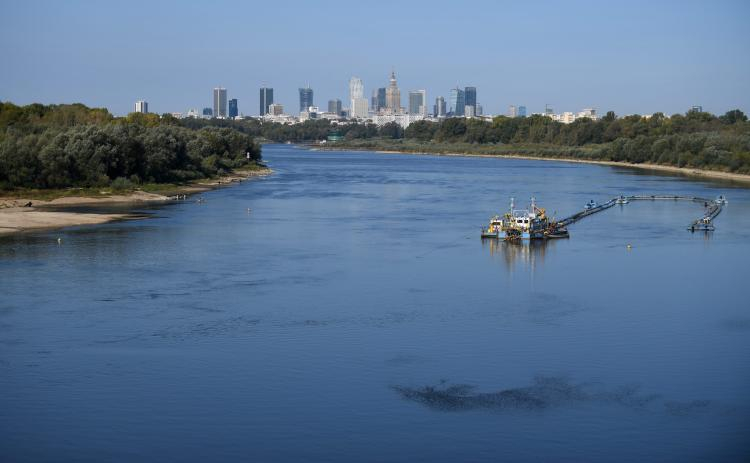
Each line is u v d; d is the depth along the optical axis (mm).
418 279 91062
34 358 62969
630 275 95188
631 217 153375
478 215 148625
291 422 52719
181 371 60750
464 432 51500
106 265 95062
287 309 76875
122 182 173750
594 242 121000
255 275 90875
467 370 61469
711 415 54219
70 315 73875
